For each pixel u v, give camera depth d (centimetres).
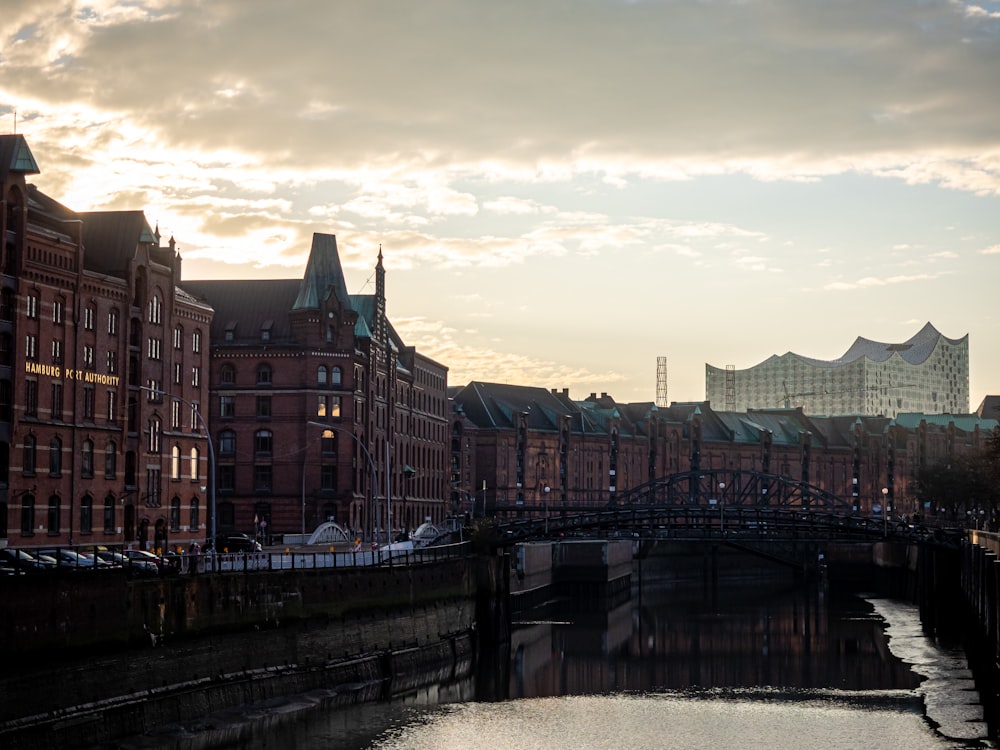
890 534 13088
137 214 10838
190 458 11750
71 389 9825
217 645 7481
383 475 16138
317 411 14488
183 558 7762
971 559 11688
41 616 6131
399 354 17700
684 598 16762
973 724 7662
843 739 7250
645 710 8162
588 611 14850
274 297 14888
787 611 14750
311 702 8125
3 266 9081
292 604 8269
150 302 11019
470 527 12225
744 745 7100
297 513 14375
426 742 7125
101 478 10200
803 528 13000
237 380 14538
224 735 7094
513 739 7238
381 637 9400
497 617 11594
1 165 9156
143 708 6762
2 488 9056
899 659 10488
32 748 5981
